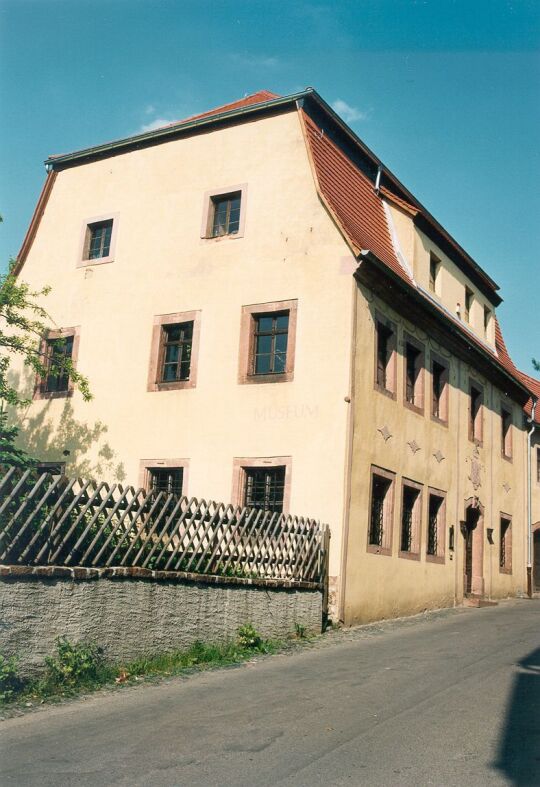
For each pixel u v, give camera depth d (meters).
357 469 16.02
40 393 19.94
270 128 18.38
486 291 26.03
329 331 16.41
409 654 11.90
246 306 17.55
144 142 20.08
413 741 6.62
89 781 5.43
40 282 20.77
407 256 19.88
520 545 27.41
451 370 21.80
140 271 19.28
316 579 14.53
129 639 9.51
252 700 8.26
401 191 21.91
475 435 24.09
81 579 8.85
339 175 18.69
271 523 12.85
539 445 30.69
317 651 12.16
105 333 19.36
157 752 6.19
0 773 5.59
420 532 19.08
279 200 17.75
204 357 17.80
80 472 18.72
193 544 10.83
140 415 18.28
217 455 17.08
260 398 16.86
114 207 20.20
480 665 10.80
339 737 6.74
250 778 5.56
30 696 8.00
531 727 7.18
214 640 11.13
